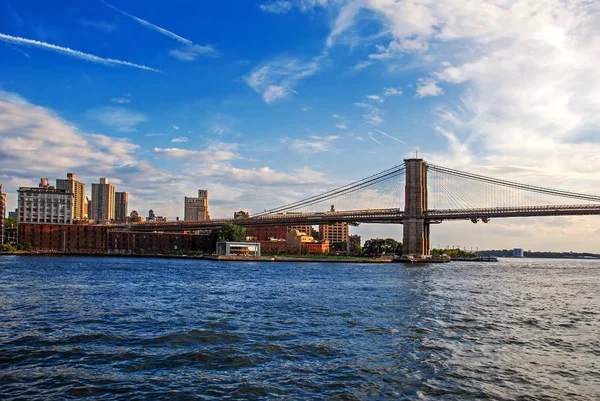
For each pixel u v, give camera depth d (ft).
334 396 77.71
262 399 76.07
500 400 77.10
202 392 78.48
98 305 167.43
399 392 79.82
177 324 132.26
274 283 282.15
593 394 80.28
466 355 102.68
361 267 558.97
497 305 187.11
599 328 138.31
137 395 76.74
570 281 361.51
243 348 105.60
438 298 206.49
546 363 97.60
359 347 107.76
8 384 80.84
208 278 319.06
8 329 122.21
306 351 103.86
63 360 94.94
